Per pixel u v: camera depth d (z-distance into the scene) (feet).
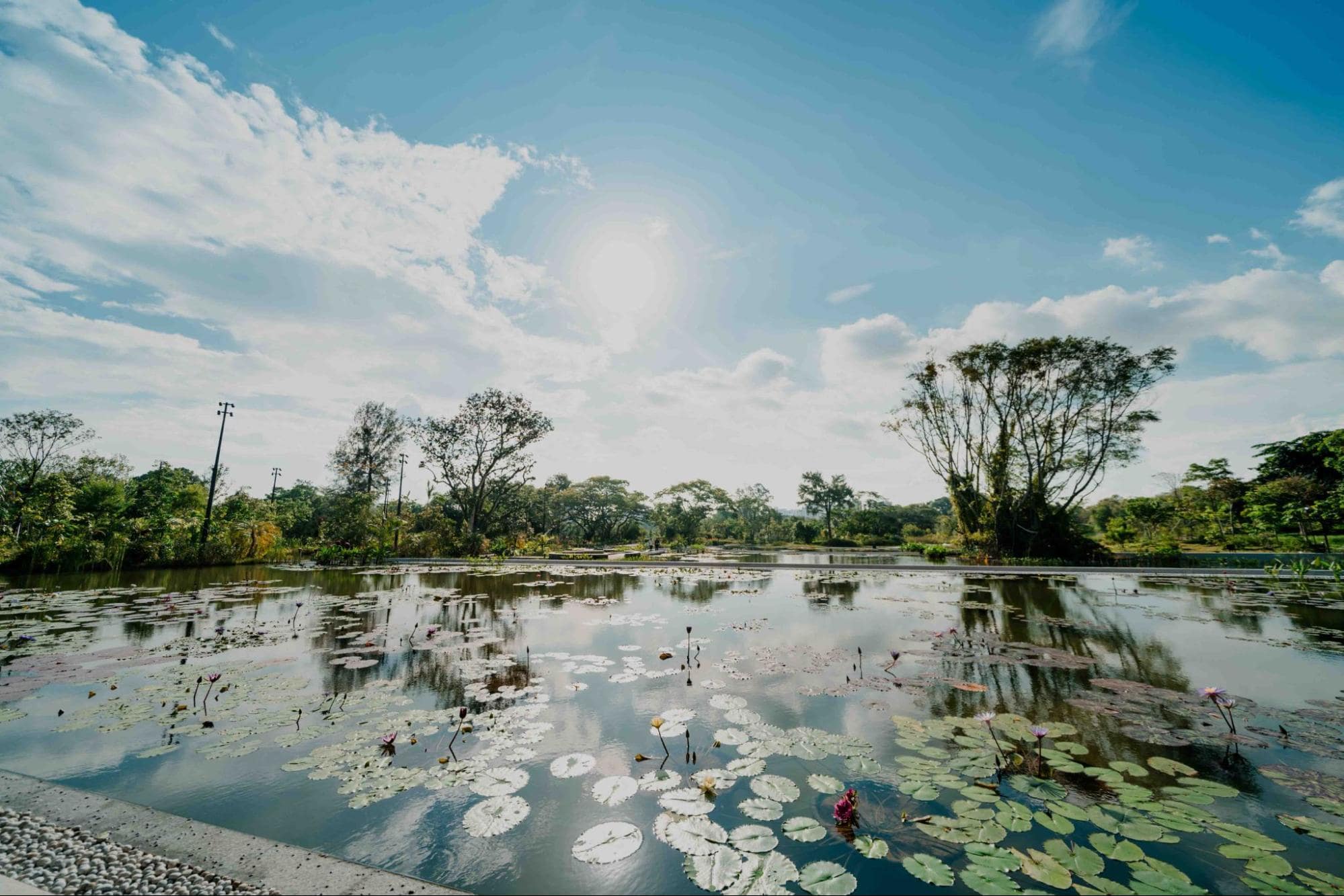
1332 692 17.90
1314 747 13.52
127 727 15.03
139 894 8.17
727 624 29.14
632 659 22.04
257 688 18.53
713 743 13.80
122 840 9.63
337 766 12.62
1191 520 103.55
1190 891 7.83
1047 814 10.21
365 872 8.74
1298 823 10.11
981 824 9.75
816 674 19.86
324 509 112.57
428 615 32.32
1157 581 47.50
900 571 56.24
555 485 164.35
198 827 10.03
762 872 8.48
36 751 13.52
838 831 9.66
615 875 8.59
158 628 28.84
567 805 10.79
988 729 14.52
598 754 13.17
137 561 62.44
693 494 175.73
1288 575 49.90
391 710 16.35
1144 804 10.60
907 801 10.78
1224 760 12.91
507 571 58.18
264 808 10.82
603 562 68.03
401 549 83.92
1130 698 17.26
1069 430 72.38
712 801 10.84
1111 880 8.19
